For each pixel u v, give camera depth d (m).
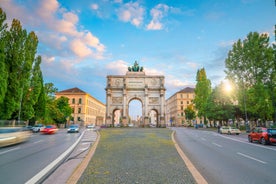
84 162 8.80
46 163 9.43
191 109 90.56
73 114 91.19
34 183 6.46
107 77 69.38
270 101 35.25
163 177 6.64
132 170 7.50
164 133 29.70
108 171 7.36
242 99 39.88
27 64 35.69
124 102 66.38
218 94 53.94
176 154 10.88
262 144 17.83
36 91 40.38
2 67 28.78
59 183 6.43
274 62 31.33
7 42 34.16
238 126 54.41
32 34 38.97
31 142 19.25
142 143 16.09
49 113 57.31
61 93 93.25
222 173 7.55
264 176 7.16
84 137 25.09
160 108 66.94
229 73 41.59
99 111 124.62
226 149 14.16
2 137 14.89
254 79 37.22
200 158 10.56
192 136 27.06
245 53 38.50
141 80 69.19
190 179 6.42
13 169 8.25
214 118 55.22
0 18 33.03
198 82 66.06
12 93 33.19
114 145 14.82
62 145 16.59
